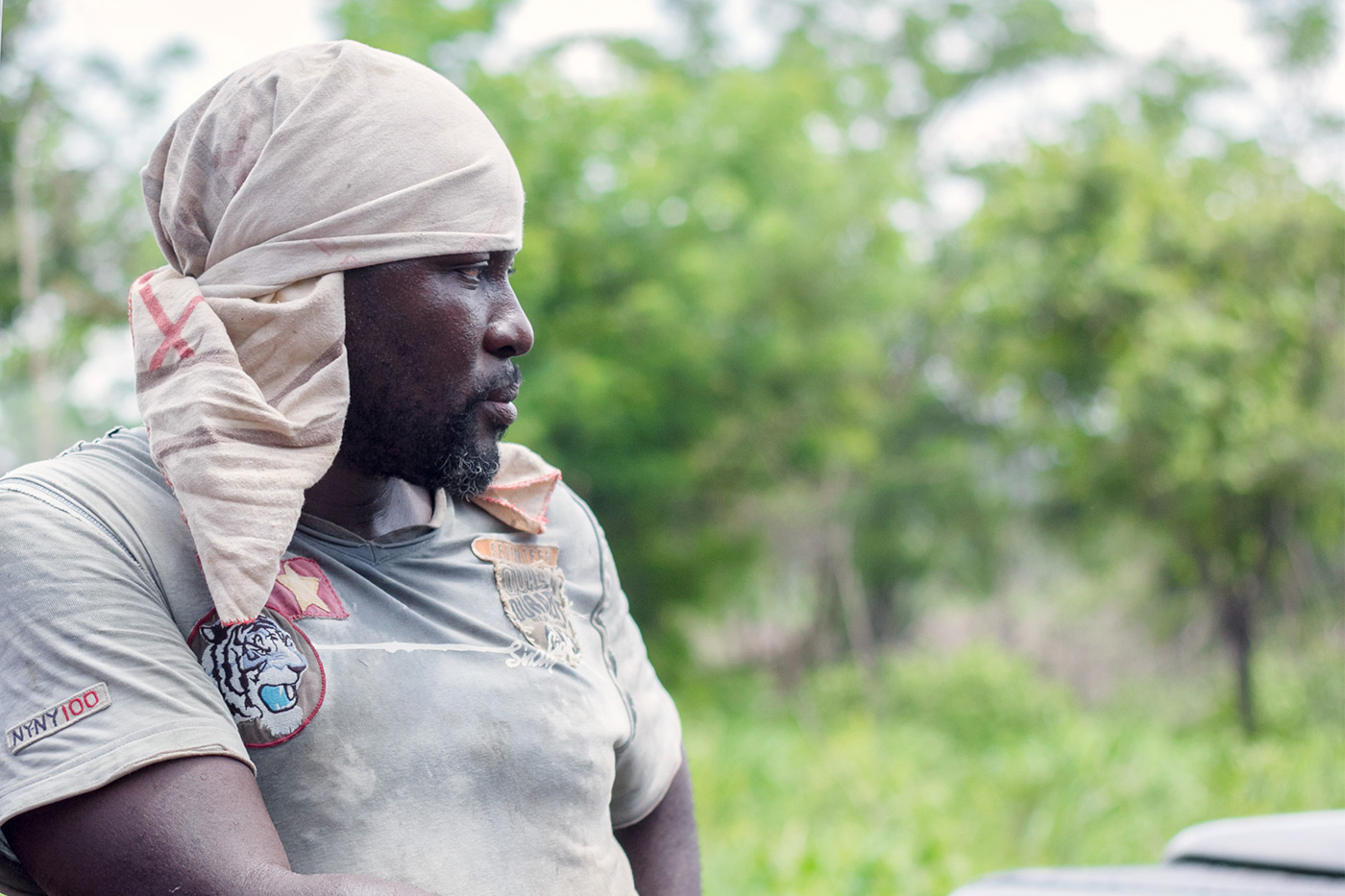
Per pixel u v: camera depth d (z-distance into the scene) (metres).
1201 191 15.38
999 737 12.59
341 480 1.31
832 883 6.27
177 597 1.19
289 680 1.19
